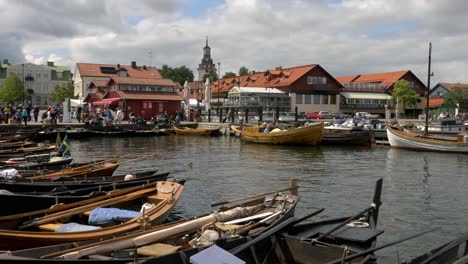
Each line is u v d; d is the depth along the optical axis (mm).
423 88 89250
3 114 48156
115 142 41562
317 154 32281
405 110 87562
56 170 17938
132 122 53688
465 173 23375
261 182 20172
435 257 7285
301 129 37344
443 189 18859
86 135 45031
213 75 134875
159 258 7305
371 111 83500
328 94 79625
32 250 7543
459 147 32906
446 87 102000
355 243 9148
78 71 95250
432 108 90750
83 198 12523
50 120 46219
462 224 13562
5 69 118625
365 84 85188
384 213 14766
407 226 13328
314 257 8750
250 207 11766
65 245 7973
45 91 122438
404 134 35562
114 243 8141
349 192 17984
